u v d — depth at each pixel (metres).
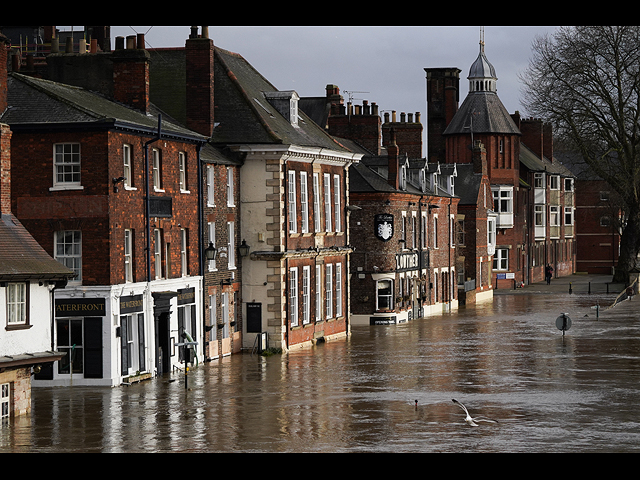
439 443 45.22
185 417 51.59
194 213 71.81
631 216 155.25
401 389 61.25
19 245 52.25
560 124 141.25
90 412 52.84
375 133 119.88
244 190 80.00
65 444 44.94
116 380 60.84
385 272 107.19
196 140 71.44
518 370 69.56
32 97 61.91
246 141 78.88
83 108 60.69
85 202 60.12
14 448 43.97
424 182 120.62
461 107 167.12
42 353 52.00
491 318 113.50
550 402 56.03
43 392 58.97
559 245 198.50
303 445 44.84
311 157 85.31
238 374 67.75
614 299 137.38
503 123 164.88
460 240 139.00
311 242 86.44
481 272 142.12
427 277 120.56
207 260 73.69
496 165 164.25
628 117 141.75
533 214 179.38
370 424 49.81
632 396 58.00
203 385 62.56
